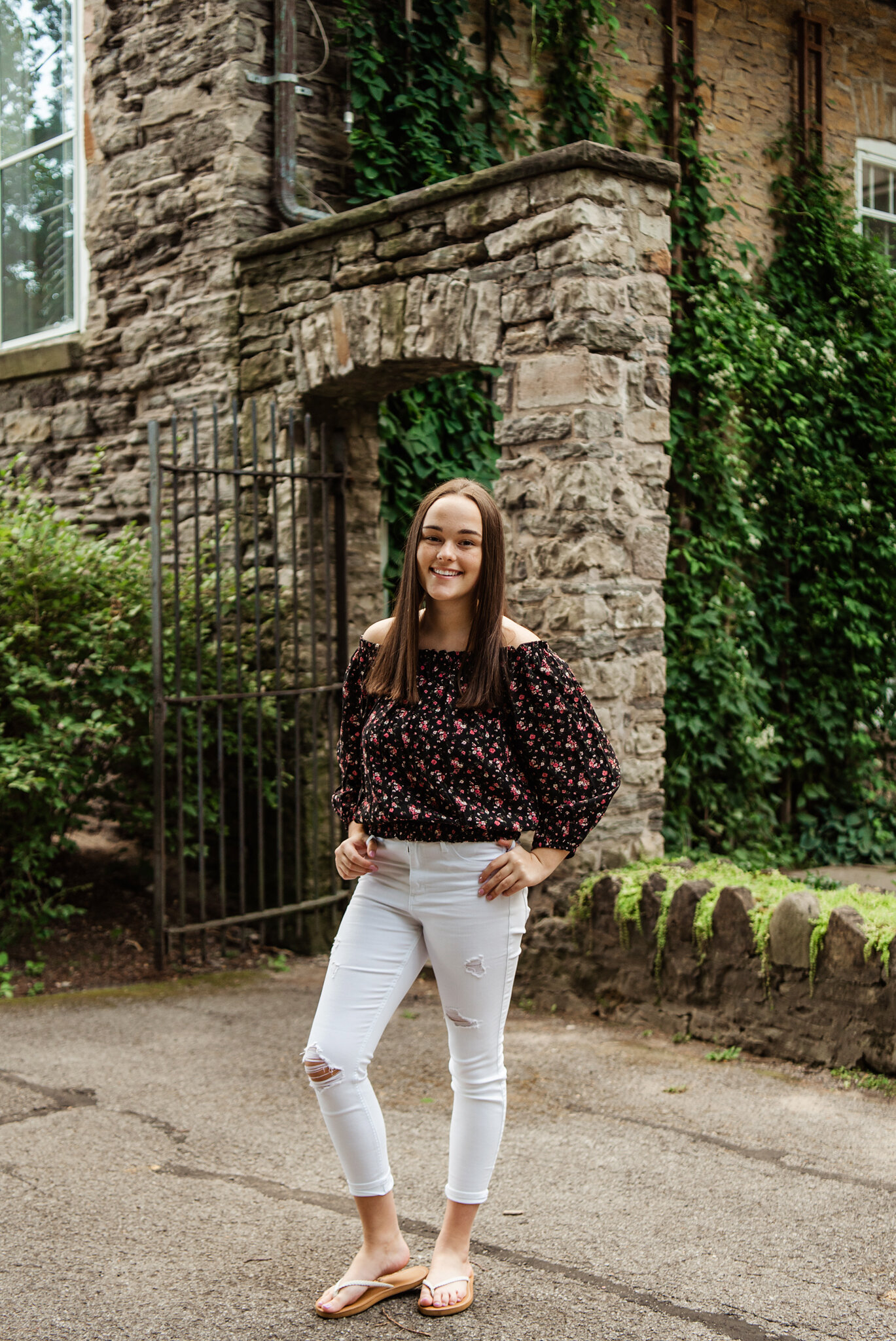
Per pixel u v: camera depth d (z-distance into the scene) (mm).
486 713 2420
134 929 5754
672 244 7031
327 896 5773
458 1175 2465
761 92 7672
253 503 6031
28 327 7496
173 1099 3701
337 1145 2439
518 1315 2422
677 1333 2352
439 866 2387
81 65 6902
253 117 6059
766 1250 2713
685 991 4359
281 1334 2348
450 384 6465
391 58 6211
